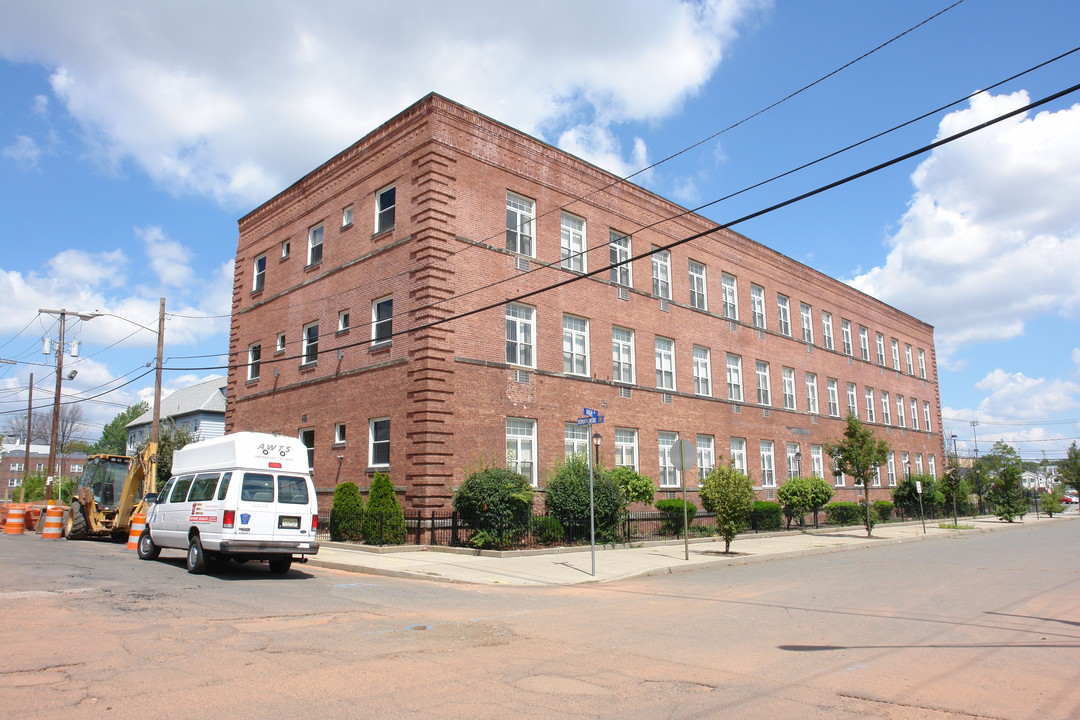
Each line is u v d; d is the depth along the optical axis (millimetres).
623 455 27578
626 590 14078
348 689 6469
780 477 35656
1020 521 44000
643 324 29391
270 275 30812
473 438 22375
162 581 13602
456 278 22891
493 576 15602
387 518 20281
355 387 24625
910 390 50219
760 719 5816
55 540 25625
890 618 10656
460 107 24031
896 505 41875
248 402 30703
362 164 26203
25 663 7242
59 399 36281
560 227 26672
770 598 12805
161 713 5719
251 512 14523
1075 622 10359
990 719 5934
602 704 6164
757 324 36469
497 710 5934
